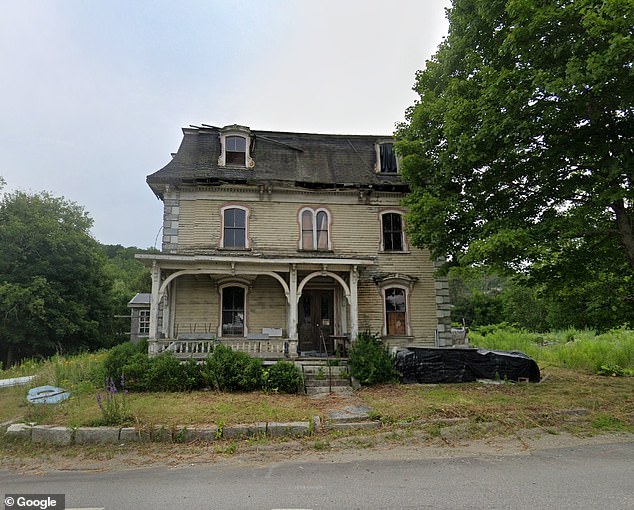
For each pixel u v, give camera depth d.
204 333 15.08
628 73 8.12
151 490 5.45
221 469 6.34
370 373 12.15
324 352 16.28
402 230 17.33
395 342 16.38
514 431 8.11
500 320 51.38
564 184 10.72
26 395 10.58
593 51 8.66
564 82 8.55
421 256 17.19
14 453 7.27
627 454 6.81
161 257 13.35
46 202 36.59
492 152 11.00
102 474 6.22
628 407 9.59
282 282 14.22
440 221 12.48
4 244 31.78
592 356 16.81
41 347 32.19
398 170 18.00
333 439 7.69
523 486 5.31
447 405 9.41
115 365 11.64
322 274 14.41
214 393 10.95
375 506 4.73
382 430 8.13
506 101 9.77
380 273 16.83
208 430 7.75
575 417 8.84
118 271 65.88
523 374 12.87
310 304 16.73
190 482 5.75
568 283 11.88
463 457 6.74
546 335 31.94
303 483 5.62
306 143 18.59
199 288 15.79
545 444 7.41
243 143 17.38
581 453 6.88
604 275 11.98
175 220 15.99
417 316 16.77
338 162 18.14
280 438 7.75
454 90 11.84
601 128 9.57
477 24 11.67
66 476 6.16
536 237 10.19
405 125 15.41
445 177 12.48
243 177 16.31
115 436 7.65
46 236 33.50
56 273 33.41
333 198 17.14
